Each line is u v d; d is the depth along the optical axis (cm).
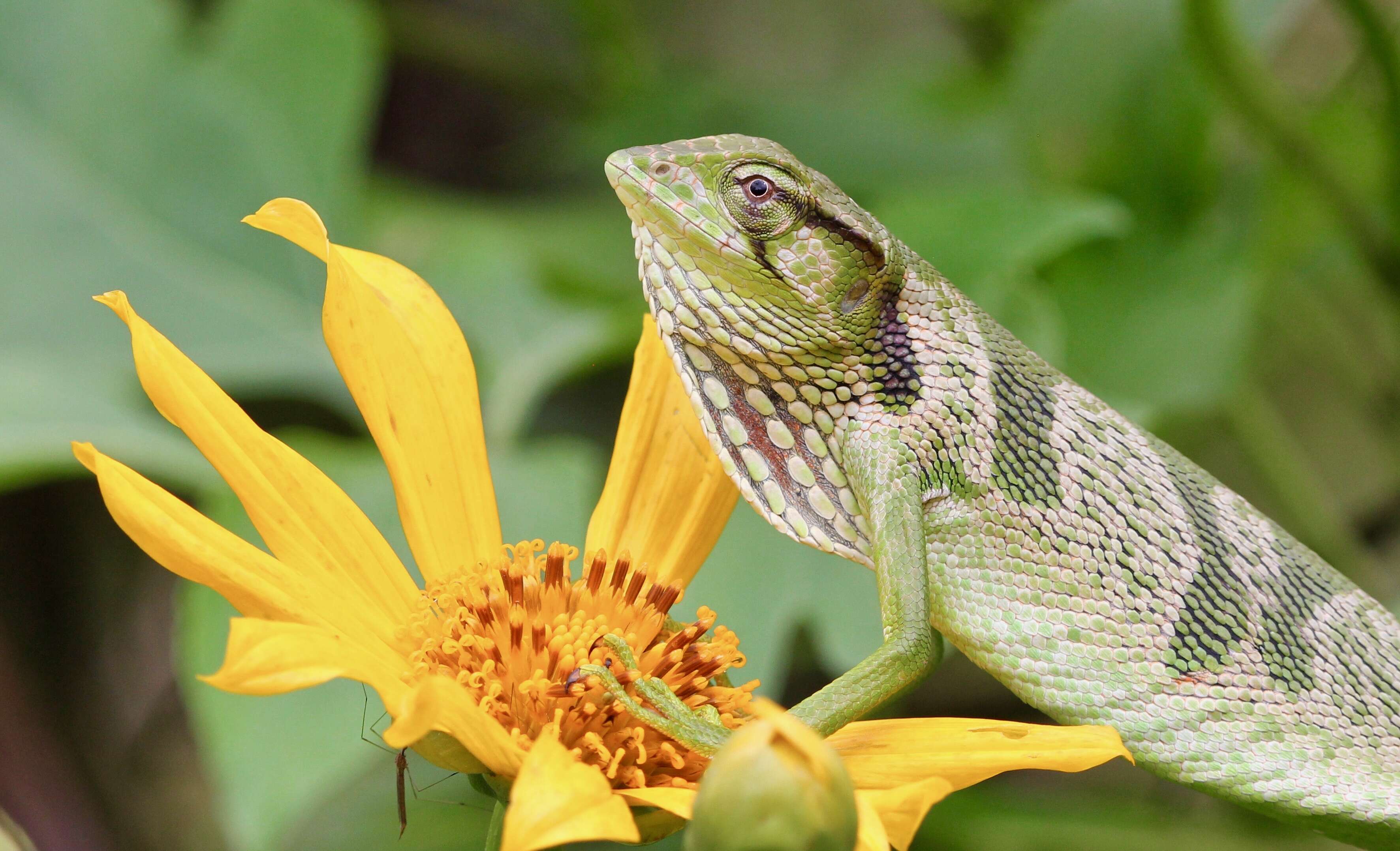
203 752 66
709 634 62
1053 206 69
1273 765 61
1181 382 70
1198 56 70
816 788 57
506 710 60
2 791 69
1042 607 61
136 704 71
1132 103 72
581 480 68
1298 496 72
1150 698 61
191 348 71
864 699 60
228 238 72
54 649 71
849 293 61
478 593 61
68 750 70
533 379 71
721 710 61
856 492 62
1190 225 72
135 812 70
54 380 69
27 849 62
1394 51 69
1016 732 59
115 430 68
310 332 72
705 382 62
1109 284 72
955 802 70
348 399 71
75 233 72
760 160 61
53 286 71
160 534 59
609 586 62
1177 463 62
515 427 70
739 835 57
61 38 72
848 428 62
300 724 63
